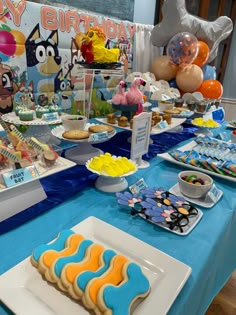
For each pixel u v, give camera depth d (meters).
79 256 0.43
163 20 1.67
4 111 1.10
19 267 0.43
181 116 1.31
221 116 1.77
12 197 0.60
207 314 1.01
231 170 0.84
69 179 0.80
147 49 1.86
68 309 0.37
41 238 0.55
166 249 0.53
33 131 1.00
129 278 0.39
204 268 0.50
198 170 0.89
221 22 1.87
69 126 0.93
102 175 0.72
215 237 0.58
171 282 0.42
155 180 0.84
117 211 0.66
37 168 0.67
